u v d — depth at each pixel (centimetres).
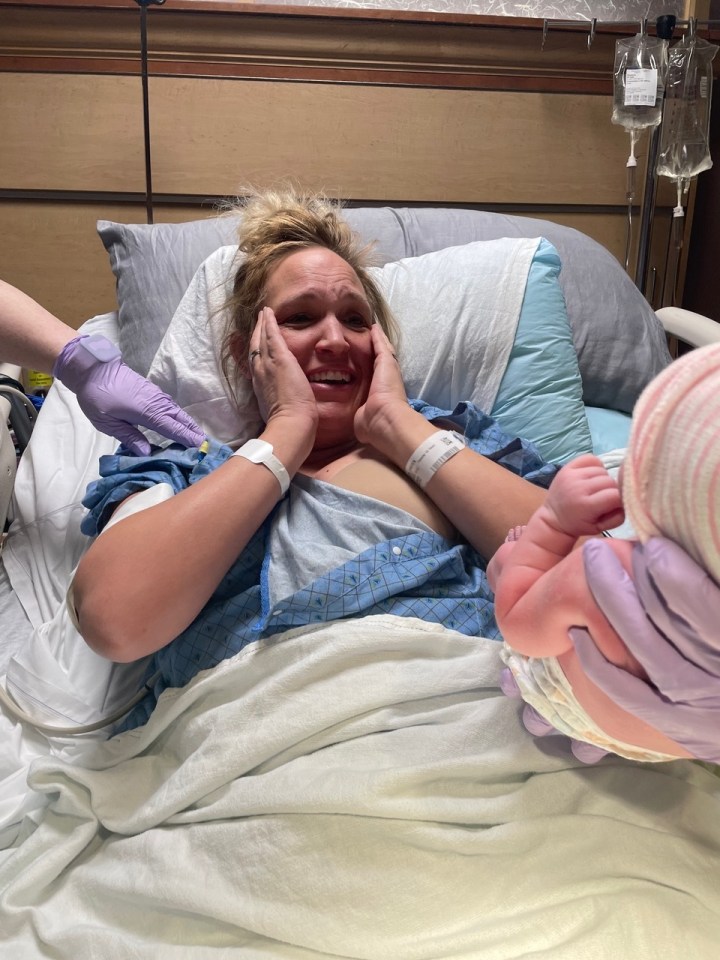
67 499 155
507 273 165
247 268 144
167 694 104
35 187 219
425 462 115
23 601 140
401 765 87
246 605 106
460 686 93
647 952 75
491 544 111
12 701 117
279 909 80
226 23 210
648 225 219
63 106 213
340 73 220
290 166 226
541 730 84
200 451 130
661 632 57
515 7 229
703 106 207
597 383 179
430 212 194
